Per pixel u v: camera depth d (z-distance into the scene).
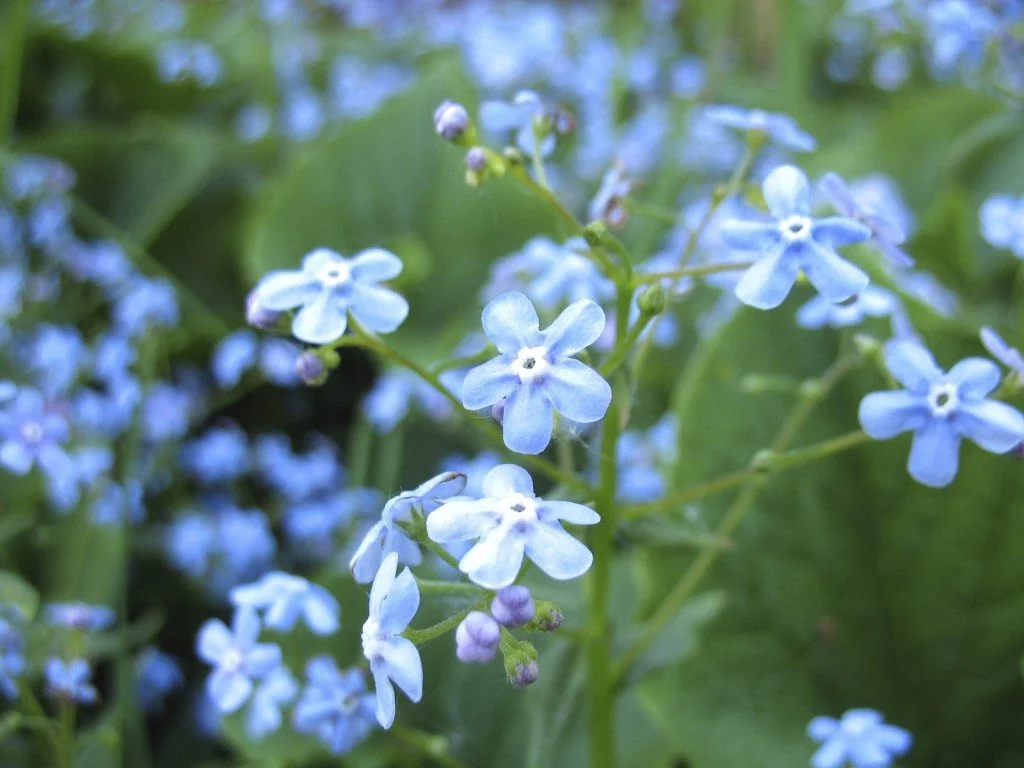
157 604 0.10
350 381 0.13
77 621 0.08
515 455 0.10
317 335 0.06
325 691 0.07
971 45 0.11
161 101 0.17
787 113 0.15
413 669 0.05
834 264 0.06
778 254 0.06
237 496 0.11
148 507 0.11
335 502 0.10
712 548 0.07
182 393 0.11
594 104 0.16
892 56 0.17
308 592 0.07
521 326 0.05
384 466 0.11
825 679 0.09
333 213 0.13
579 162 0.15
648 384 0.11
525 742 0.09
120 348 0.11
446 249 0.13
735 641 0.09
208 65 0.16
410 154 0.13
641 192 0.14
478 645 0.05
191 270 0.14
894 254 0.06
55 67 0.17
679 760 0.09
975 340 0.09
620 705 0.09
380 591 0.05
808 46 0.18
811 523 0.09
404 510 0.05
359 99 0.16
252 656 0.07
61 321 0.13
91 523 0.10
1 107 0.12
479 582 0.05
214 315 0.13
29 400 0.09
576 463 0.10
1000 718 0.09
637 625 0.08
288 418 0.13
